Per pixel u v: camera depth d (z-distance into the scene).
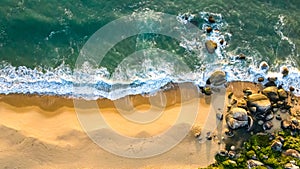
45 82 21.73
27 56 22.17
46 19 22.80
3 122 20.25
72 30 22.83
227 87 22.09
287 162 20.20
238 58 22.77
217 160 20.42
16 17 22.64
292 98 22.06
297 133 21.23
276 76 22.47
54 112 21.05
